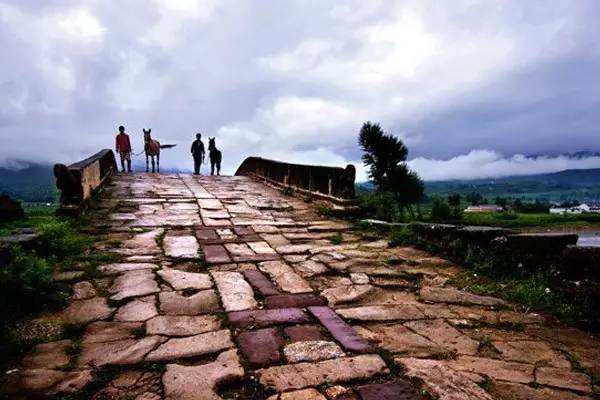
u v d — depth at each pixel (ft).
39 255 16.67
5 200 23.80
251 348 9.90
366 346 10.12
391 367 9.19
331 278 16.19
